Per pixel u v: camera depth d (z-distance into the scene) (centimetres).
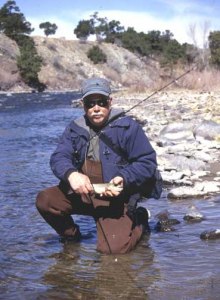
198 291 280
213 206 471
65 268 329
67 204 383
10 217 466
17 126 1496
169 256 345
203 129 915
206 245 364
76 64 7644
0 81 5638
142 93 3177
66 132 388
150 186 380
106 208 373
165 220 421
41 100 3359
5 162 800
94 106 369
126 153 377
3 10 7050
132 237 363
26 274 320
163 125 1243
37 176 669
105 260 343
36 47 7444
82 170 383
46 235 410
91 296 280
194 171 638
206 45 3994
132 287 291
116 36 9700
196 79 3170
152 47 9800
